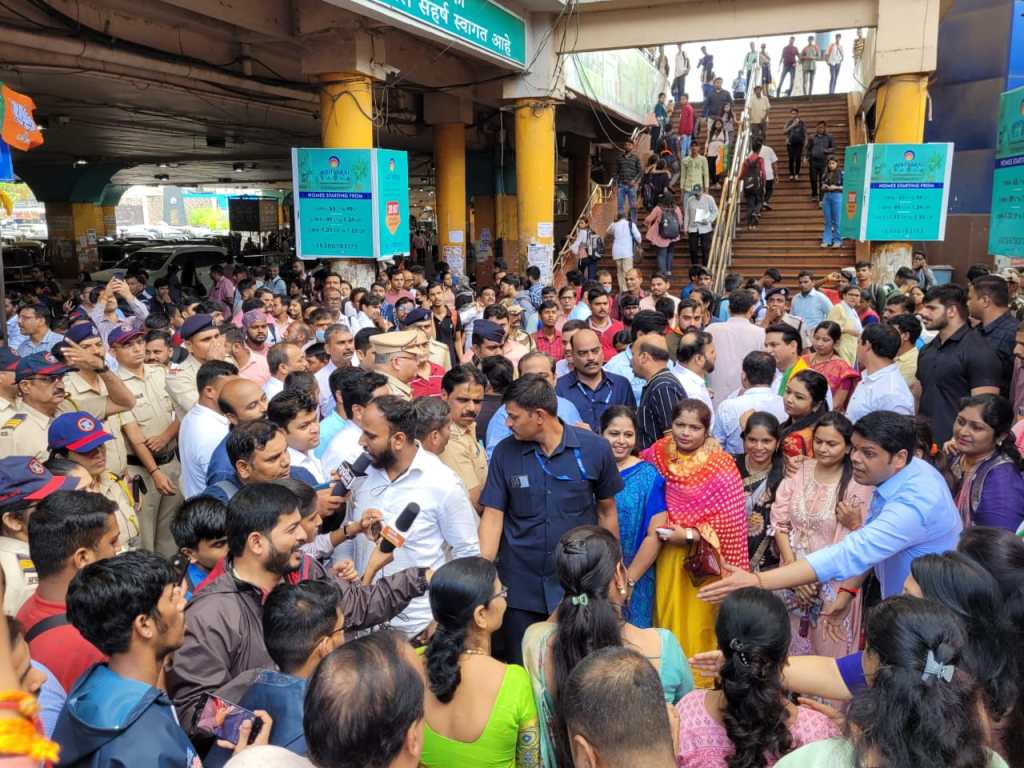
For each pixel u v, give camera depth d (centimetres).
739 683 214
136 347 557
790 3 1221
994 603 230
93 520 261
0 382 464
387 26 1069
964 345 541
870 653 203
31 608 261
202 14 999
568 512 364
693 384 557
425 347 588
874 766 177
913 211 1144
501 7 1213
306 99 1318
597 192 1820
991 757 182
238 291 1327
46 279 1794
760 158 1530
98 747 190
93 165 2528
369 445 351
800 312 977
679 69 2259
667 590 384
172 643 214
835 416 385
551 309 814
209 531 293
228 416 418
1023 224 749
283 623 221
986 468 368
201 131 1938
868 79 1455
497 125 2088
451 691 227
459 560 241
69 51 909
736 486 384
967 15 1639
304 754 208
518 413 355
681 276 1502
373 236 1038
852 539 325
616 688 180
